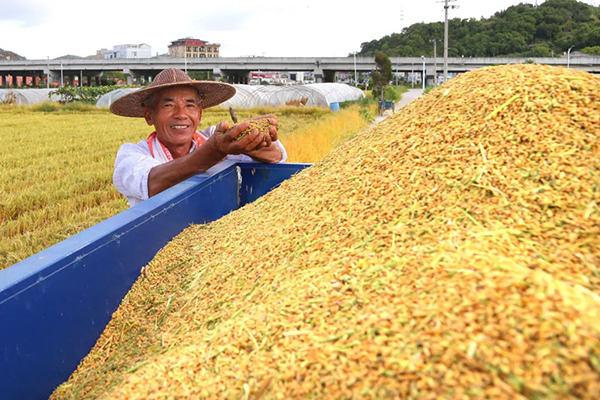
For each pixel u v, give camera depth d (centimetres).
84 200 964
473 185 171
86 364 189
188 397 131
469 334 105
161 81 351
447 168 185
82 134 2250
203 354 146
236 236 252
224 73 9650
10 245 691
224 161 397
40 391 166
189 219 297
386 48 15438
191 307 202
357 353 117
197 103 377
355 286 146
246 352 139
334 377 114
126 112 390
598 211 148
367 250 164
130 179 317
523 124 185
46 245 699
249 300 179
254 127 304
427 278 133
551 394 89
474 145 188
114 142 1950
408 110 263
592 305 105
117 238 216
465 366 100
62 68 10219
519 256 138
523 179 166
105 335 204
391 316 123
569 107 185
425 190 181
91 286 196
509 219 153
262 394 120
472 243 143
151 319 209
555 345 95
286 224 221
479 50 13088
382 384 105
